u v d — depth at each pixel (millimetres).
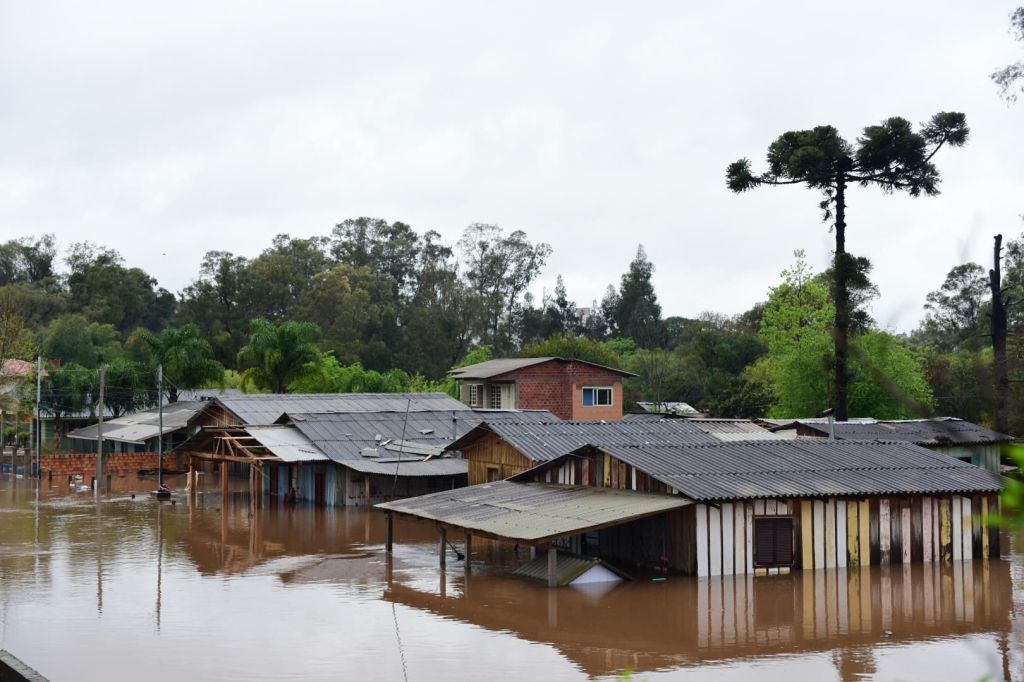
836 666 19578
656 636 21938
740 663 19797
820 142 43594
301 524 41625
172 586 28031
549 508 28766
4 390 66125
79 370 73438
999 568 29219
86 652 20812
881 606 24578
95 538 37531
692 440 36750
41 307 102500
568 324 118500
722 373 80875
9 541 36688
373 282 105438
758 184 45594
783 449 32531
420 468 46469
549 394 64375
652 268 122062
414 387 81438
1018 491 4008
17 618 23969
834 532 28688
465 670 19422
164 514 45094
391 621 23594
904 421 45469
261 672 19312
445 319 101375
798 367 57250
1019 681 16281
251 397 56844
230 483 59562
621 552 30672
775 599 25266
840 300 34375
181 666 19719
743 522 27906
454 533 39219
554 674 19078
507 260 115688
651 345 114438
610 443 36000
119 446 68812
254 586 28047
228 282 98438
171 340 73625
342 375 78688
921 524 29797
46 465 61562
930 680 18562
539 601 25609
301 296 101250
